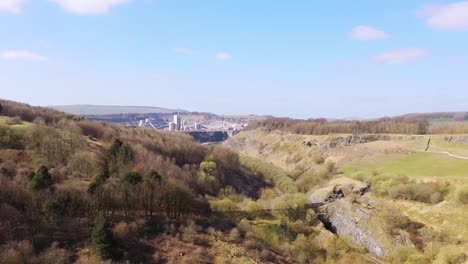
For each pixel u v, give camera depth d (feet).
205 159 535.19
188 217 301.02
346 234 362.12
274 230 339.57
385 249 315.17
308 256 310.45
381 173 485.15
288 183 551.18
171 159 488.02
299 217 387.96
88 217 256.11
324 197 435.53
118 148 367.04
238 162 603.26
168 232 267.39
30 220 235.61
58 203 246.47
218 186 465.06
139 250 239.50
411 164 512.22
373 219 351.25
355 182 456.86
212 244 268.62
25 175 274.57
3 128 362.12
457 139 592.19
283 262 280.72
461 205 331.36
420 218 338.13
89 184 277.23
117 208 272.92
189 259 238.89
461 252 267.80
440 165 474.49
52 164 325.62
